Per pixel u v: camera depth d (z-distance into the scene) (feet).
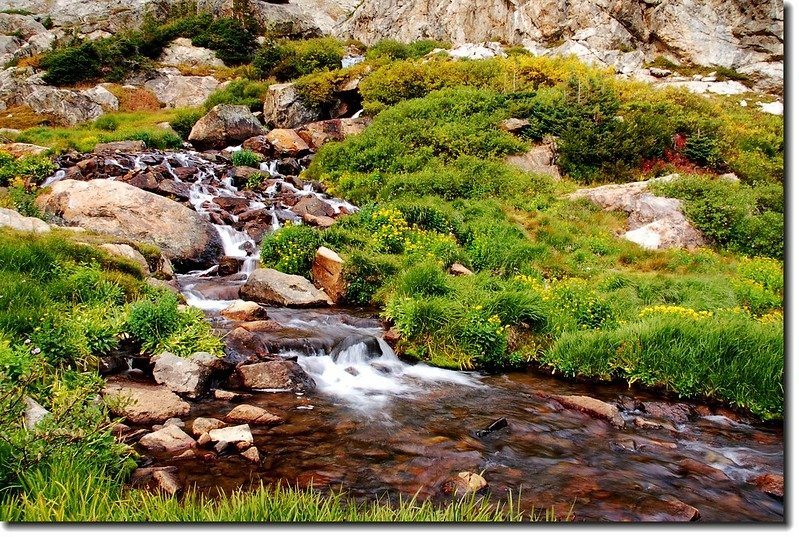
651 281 40.83
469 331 28.27
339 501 13.94
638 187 59.06
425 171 60.59
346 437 18.26
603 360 26.50
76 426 14.10
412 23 149.59
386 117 75.10
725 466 18.13
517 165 65.10
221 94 101.96
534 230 51.29
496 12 134.72
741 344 25.23
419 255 39.63
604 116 71.00
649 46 125.49
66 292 24.41
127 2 170.09
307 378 23.39
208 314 29.81
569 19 123.85
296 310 33.04
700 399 24.59
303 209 52.47
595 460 17.87
